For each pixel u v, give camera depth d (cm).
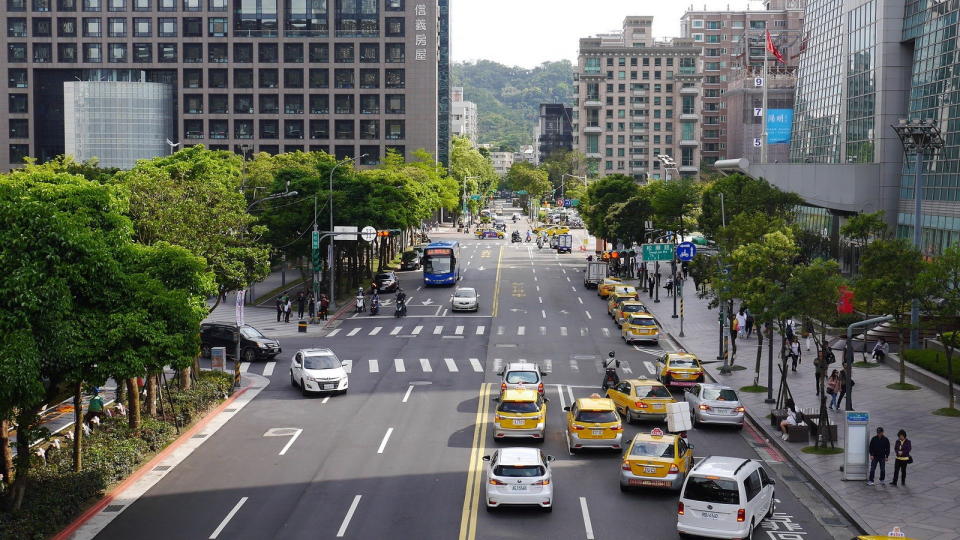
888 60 8062
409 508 2620
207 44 15575
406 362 5119
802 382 4597
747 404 4094
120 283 2508
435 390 4350
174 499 2727
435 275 8819
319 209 7675
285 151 15800
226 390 4216
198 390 3978
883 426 3619
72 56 15525
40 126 15750
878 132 8112
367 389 4388
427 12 15688
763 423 3719
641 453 2747
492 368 4938
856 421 2908
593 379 4662
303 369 4284
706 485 2308
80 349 2336
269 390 4416
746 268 4328
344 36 15700
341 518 2536
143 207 4031
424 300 7956
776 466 3156
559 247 12719
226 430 3603
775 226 5481
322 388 4219
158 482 2902
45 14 15388
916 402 4038
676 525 2464
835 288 3694
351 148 15850
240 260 4772
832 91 9919
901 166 7988
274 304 7900
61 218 2338
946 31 7038
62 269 2334
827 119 10112
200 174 5181
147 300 2536
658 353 5497
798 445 3381
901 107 8025
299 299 6888
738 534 2269
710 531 2286
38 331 2277
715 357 5381
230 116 15650
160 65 15512
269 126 15775
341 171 8625
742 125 16488
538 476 2533
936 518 2538
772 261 4319
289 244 7556
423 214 11331
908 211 7638
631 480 2725
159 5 15512
